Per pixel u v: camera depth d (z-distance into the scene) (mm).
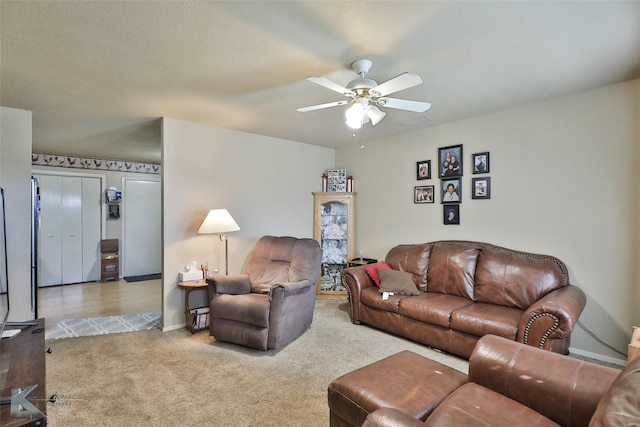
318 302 4668
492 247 3447
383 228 4680
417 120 3803
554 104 3086
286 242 3736
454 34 1960
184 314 3715
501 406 1387
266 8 1695
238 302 3039
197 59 2256
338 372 2584
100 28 1864
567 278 2959
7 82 2615
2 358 1548
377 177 4758
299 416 2018
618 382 1097
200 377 2496
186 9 1694
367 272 3793
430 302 3123
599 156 2834
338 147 5320
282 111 3400
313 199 5121
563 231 3043
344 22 1829
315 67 2393
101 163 6391
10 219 3145
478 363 1588
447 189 3924
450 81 2676
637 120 2645
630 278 2686
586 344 2898
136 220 6789
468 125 3725
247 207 4348
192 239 3834
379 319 3453
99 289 5637
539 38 2008
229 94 2914
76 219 6160
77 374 2541
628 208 2695
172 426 1919
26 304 3189
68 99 3006
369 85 2123
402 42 2051
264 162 4531
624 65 2391
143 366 2680
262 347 2904
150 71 2439
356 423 1508
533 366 1456
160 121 3756
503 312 2799
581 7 1697
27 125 3293
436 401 1472
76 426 1914
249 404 2143
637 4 1666
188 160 3797
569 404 1317
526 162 3275
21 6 1647
